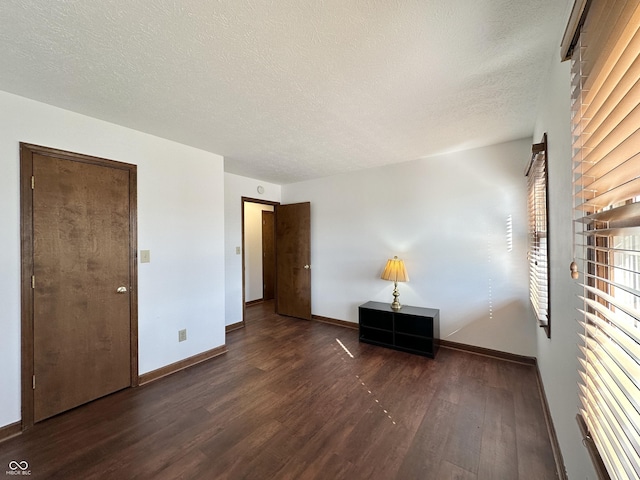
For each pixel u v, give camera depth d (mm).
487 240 3031
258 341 3588
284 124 2381
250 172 4082
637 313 580
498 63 1570
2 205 1842
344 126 2432
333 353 3168
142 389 2420
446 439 1764
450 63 1568
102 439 1800
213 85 1775
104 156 2309
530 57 1517
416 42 1394
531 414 2002
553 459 1598
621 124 642
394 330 3279
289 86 1792
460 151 3168
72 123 2137
